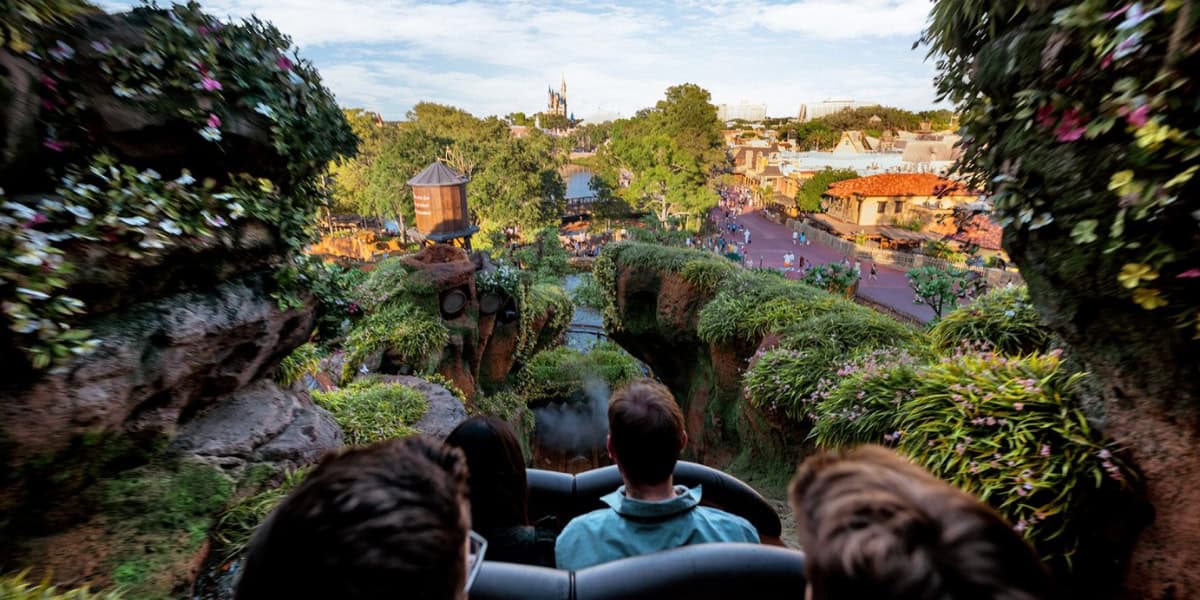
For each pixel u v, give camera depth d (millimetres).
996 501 2463
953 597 354
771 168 80625
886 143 88375
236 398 3148
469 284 10320
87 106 1995
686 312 9852
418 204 17438
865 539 428
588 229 62938
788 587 950
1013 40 1994
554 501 1665
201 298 2504
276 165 2830
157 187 2211
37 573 1920
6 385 1719
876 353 4996
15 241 1667
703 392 9289
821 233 45656
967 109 2459
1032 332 4469
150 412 2303
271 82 2703
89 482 2115
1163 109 1477
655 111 61594
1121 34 1491
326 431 3488
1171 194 1499
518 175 51906
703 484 1635
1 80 1682
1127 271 1671
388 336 8609
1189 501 1947
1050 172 1883
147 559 2156
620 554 1223
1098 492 2213
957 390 2992
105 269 1978
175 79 2244
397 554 489
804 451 5145
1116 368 2059
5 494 1800
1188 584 1981
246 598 519
